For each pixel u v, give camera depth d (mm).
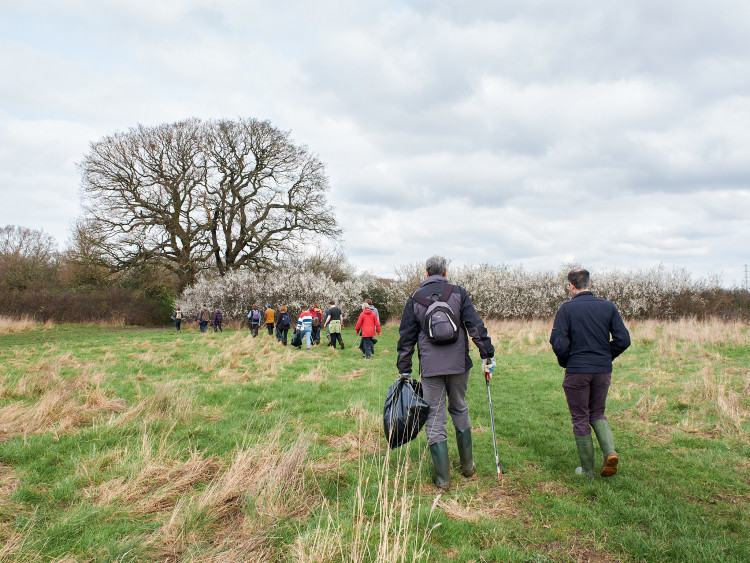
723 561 2521
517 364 9781
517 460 4207
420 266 26641
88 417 5371
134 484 3469
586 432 3740
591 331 3725
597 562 2600
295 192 30359
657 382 7234
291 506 3170
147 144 27109
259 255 29750
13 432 4785
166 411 5520
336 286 28281
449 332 3551
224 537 2842
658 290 22125
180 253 28828
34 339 18172
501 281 24844
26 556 2543
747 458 4105
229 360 10492
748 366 8297
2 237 38312
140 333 22156
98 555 2580
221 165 28734
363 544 2662
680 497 3330
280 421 5285
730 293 21703
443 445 3611
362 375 8992
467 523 2988
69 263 30078
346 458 4215
